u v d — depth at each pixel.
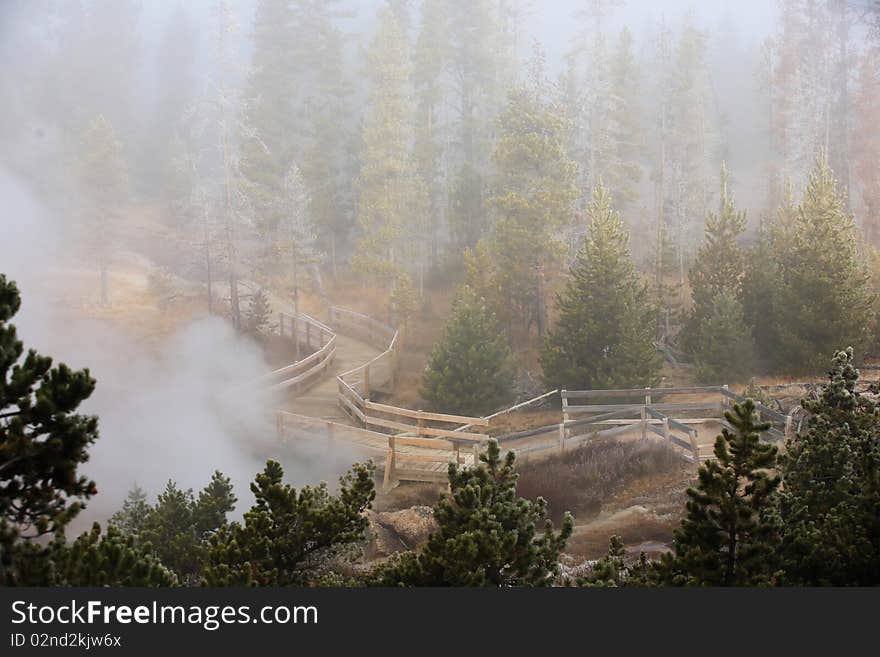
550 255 39.97
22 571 8.37
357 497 12.18
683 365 35.75
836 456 14.04
